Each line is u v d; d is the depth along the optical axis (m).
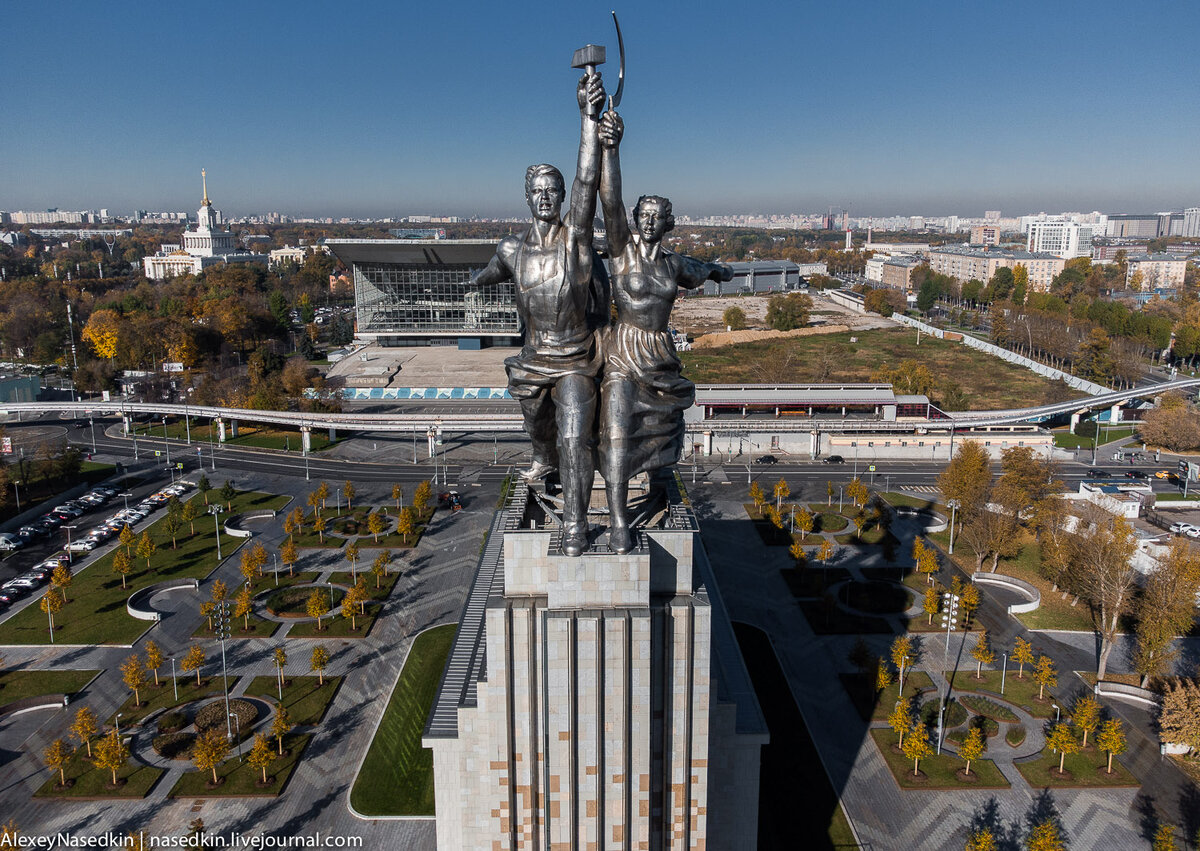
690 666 34.16
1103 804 55.78
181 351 185.25
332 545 99.12
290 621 80.19
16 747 61.94
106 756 56.31
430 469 130.25
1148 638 68.19
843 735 63.03
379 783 57.34
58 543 99.81
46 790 56.88
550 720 33.66
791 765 59.31
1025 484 100.75
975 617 81.69
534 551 34.97
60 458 120.75
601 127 30.03
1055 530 92.75
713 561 94.69
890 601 84.38
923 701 67.19
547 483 38.34
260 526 105.69
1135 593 76.44
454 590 86.88
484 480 124.88
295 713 65.31
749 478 125.81
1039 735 63.22
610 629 32.69
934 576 91.06
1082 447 143.00
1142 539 94.94
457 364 198.75
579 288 31.91
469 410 160.75
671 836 35.81
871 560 95.19
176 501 99.62
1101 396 154.88
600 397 33.56
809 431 138.12
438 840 43.34
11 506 109.19
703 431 138.62
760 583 89.00
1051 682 66.56
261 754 56.41
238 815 54.56
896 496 117.06
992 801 56.09
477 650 46.97
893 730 63.59
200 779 57.88
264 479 125.12
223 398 156.50
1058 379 176.50
